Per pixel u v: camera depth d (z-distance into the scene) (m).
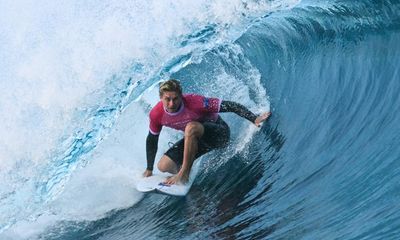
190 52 30.02
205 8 31.94
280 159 21.56
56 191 25.03
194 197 21.83
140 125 26.81
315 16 28.38
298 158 21.09
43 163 26.55
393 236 14.80
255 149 22.94
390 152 18.66
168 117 22.31
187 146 21.86
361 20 25.89
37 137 28.12
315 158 20.64
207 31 31.17
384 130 19.92
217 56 29.27
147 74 29.98
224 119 24.92
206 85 27.75
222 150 23.42
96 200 23.77
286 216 18.23
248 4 31.78
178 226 20.69
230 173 22.22
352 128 21.03
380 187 17.20
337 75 24.33
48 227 23.44
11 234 23.59
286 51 27.61
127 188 23.75
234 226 19.12
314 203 18.17
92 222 22.97
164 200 22.38
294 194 19.22
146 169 23.59
